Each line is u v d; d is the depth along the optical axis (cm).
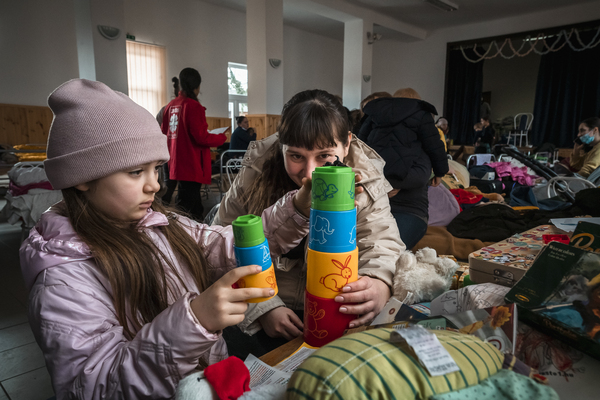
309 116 83
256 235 52
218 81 853
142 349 52
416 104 195
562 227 99
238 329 92
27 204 278
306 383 33
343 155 93
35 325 55
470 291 60
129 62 728
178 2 770
